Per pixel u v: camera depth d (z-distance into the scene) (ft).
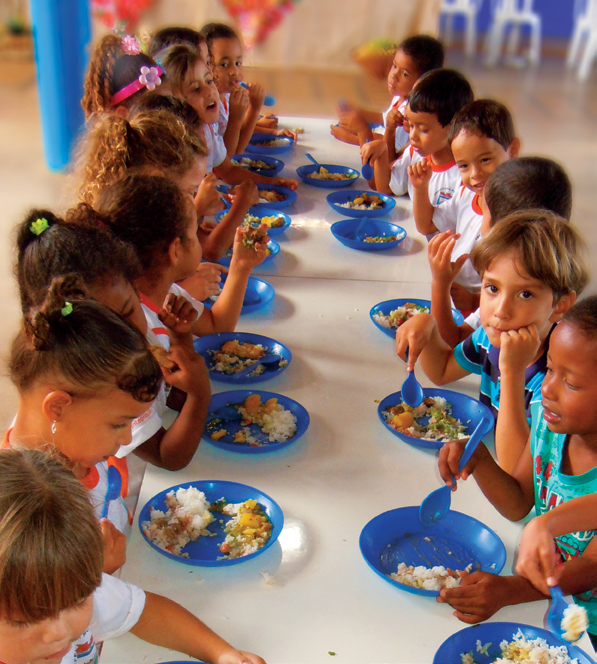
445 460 3.66
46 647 2.29
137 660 2.94
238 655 2.86
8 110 18.84
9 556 2.15
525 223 4.11
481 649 2.97
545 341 4.44
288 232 7.46
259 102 9.83
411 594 3.26
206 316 5.50
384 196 8.30
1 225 12.48
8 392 8.51
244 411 4.45
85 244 3.74
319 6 23.77
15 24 23.43
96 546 2.35
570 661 2.91
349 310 5.93
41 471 2.36
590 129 20.15
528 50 28.50
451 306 6.00
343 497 3.82
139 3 13.28
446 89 7.94
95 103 6.91
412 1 24.17
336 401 4.68
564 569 3.32
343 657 2.93
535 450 3.97
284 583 3.27
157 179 4.53
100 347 2.94
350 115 10.65
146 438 3.85
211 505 3.73
